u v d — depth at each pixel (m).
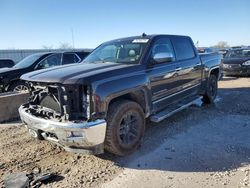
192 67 6.29
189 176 3.73
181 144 4.84
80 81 3.73
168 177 3.73
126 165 4.14
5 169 4.14
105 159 4.35
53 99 4.02
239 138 5.03
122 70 4.36
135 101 4.70
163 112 5.39
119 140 4.19
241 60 13.12
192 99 6.45
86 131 3.66
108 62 5.02
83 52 11.54
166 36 5.67
